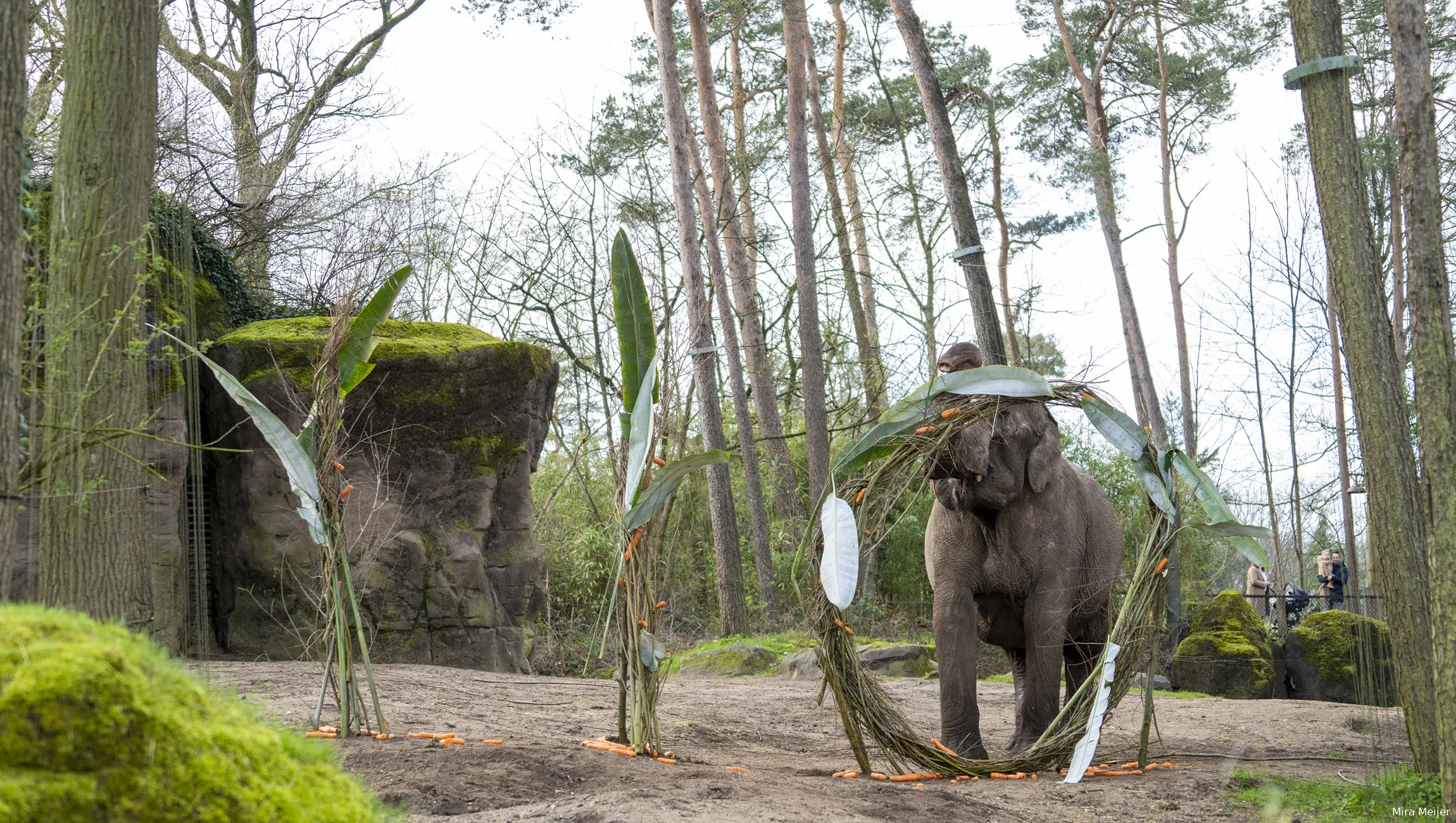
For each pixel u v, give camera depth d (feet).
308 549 39.45
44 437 21.49
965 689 24.12
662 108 78.38
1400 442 21.47
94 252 24.40
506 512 45.09
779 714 33.42
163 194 36.58
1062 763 23.03
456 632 42.27
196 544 24.39
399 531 41.63
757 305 85.10
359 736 20.03
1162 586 23.53
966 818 16.62
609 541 65.51
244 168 60.18
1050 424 24.98
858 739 21.79
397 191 64.90
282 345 40.19
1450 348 14.34
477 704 27.73
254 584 39.27
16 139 11.43
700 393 65.62
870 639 57.11
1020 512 24.40
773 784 17.57
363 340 21.29
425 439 42.68
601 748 19.66
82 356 23.04
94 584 23.86
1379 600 24.07
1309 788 20.65
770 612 70.79
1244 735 29.55
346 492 20.85
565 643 59.77
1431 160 14.75
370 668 20.20
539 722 25.16
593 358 75.00
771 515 84.89
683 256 64.80
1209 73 91.45
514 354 44.55
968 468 22.75
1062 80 92.94
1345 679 48.83
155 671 7.12
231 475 39.75
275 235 58.44
